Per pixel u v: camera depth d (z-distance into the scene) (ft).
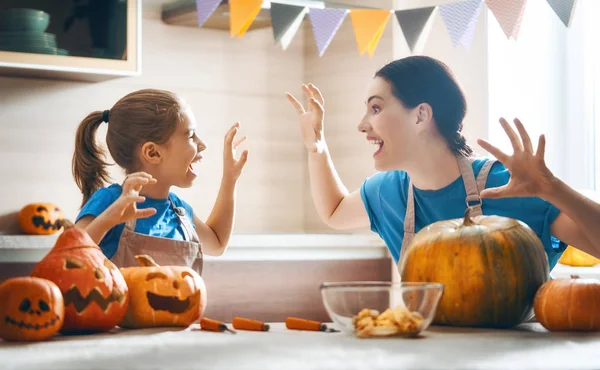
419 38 6.34
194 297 4.29
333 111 11.85
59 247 4.06
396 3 10.64
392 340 3.64
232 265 9.66
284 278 9.98
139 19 9.91
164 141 6.03
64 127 10.80
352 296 3.74
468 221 4.31
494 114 10.06
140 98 6.11
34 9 9.36
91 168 6.44
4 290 3.69
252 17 6.20
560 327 4.00
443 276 4.16
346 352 3.23
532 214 5.11
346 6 8.30
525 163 4.28
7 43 9.29
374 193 5.98
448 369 2.84
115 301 4.01
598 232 4.32
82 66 9.61
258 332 4.02
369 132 5.52
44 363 2.99
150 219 5.93
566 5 5.43
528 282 4.15
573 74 9.95
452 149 5.42
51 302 3.70
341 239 10.31
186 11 10.89
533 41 10.18
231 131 6.61
